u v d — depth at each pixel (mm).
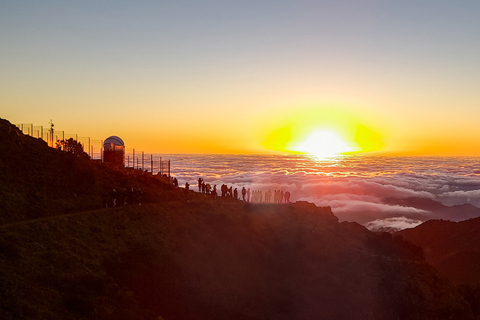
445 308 42000
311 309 36688
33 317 22219
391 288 42031
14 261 26438
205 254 38625
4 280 24125
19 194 36781
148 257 33750
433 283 45281
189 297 32188
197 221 43219
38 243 29594
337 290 39375
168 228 40062
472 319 43062
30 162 42344
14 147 42688
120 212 39750
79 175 44031
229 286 36281
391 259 47469
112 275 30281
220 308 32781
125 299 28031
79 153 52531
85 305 25234
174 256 35750
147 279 31453
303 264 42219
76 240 32156
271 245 44219
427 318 40062
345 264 43219
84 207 39250
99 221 36562
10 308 22047
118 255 32625
